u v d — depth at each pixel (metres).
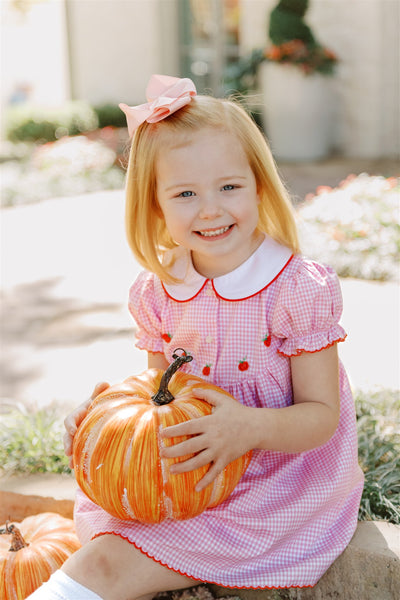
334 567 1.91
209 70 12.93
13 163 11.33
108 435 1.69
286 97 10.67
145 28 12.64
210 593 1.99
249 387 1.96
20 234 7.54
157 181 1.90
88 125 12.59
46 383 3.76
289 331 1.90
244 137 1.87
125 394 1.84
